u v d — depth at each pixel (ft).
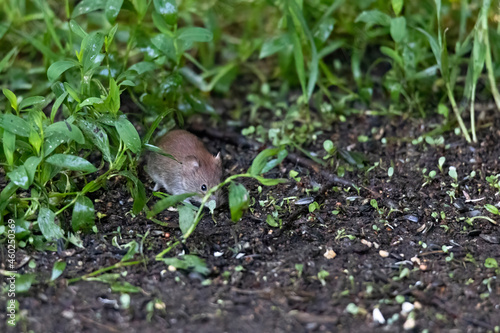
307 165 37.35
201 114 42.91
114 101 29.19
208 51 46.21
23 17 44.19
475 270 28.81
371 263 29.35
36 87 40.60
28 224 29.19
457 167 36.86
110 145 32.73
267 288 27.48
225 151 39.81
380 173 36.70
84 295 26.78
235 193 27.04
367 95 41.91
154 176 36.01
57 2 48.32
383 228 32.04
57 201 30.73
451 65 42.68
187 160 34.58
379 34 43.14
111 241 30.37
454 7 46.32
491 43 42.45
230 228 31.78
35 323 25.26
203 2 46.44
